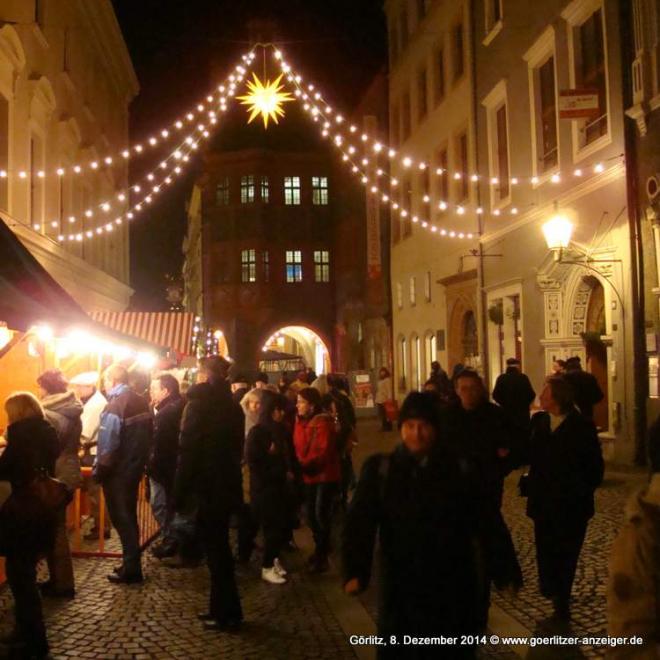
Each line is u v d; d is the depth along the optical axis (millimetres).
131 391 8180
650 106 14359
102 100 27578
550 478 6543
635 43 14969
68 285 22047
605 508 11094
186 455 6672
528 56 19469
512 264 20578
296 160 45750
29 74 18047
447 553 3828
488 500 3998
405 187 31125
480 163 23188
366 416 32500
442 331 26797
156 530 10453
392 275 33156
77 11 23000
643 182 14680
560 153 17781
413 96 29906
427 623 3785
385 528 3932
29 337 9727
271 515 8164
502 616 6730
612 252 15594
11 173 16594
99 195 26906
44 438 6188
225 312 45062
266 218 45219
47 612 7066
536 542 6660
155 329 21109
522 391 13641
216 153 45688
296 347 58812
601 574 7840
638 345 14820
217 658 5895
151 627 6641
